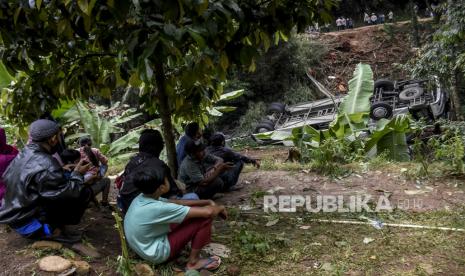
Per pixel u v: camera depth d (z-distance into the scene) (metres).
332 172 6.34
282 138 8.56
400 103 12.48
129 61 3.41
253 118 16.92
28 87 4.83
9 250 3.86
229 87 17.39
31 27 3.84
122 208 4.20
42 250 3.76
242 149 14.25
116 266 3.66
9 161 4.23
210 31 3.33
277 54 18.61
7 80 6.79
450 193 5.32
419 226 4.44
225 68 3.98
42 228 3.79
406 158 7.54
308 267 3.75
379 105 11.70
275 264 3.81
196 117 6.04
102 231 4.45
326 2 4.41
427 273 3.57
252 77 18.42
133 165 4.12
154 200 3.57
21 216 3.70
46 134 3.76
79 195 3.69
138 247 3.55
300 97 18.20
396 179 5.95
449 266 3.68
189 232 3.57
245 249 4.02
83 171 3.79
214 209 3.59
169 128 5.24
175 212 3.46
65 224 4.00
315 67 20.42
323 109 14.02
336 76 20.62
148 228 3.49
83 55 4.83
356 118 8.37
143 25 3.38
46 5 3.53
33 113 5.01
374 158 7.04
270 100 18.66
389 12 27.72
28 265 3.56
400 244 4.09
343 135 8.05
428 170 6.12
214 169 5.08
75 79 4.78
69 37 3.90
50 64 4.82
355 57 22.02
